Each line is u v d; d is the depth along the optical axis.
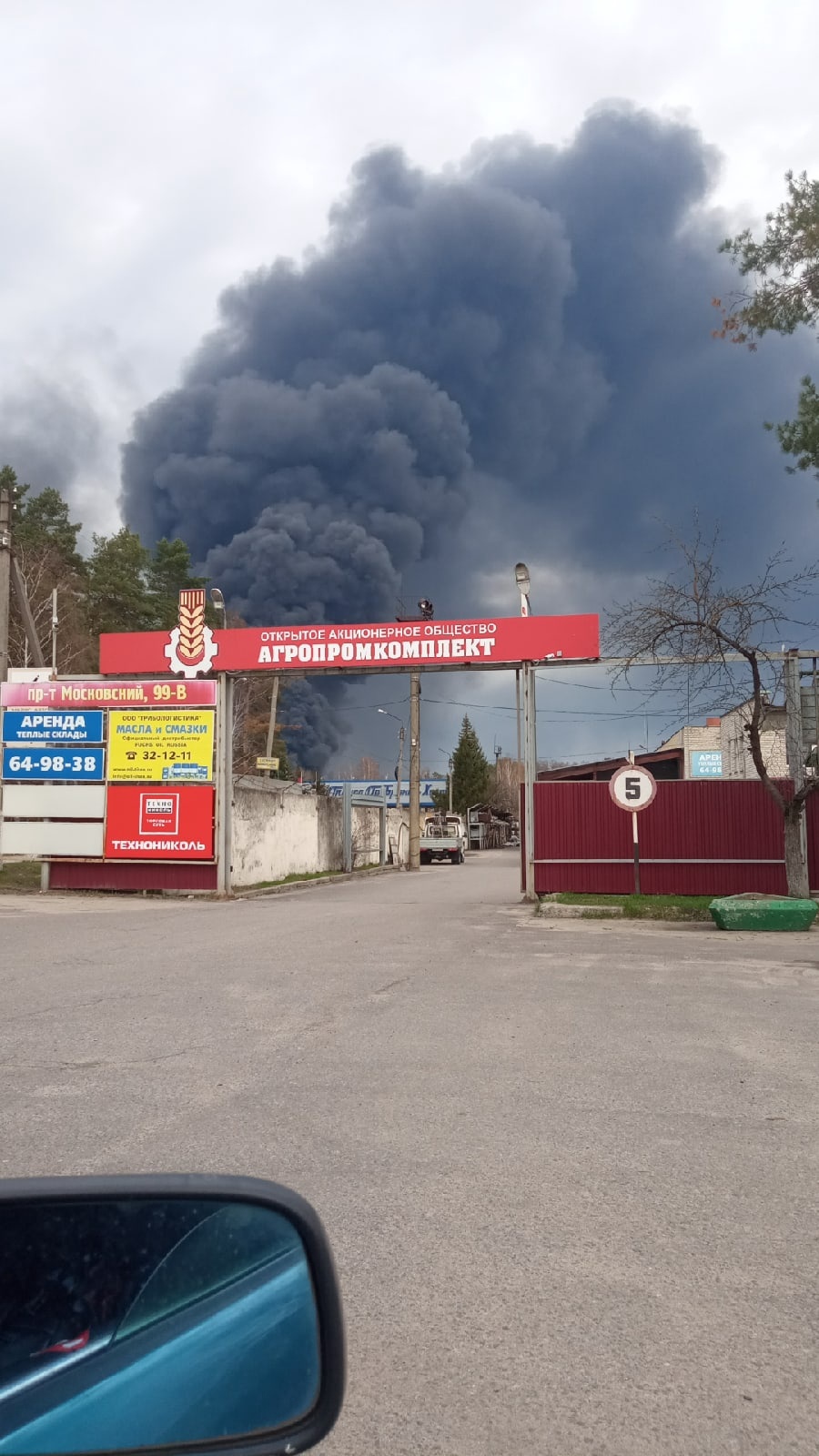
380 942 14.92
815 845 21.48
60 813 25.58
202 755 25.06
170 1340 1.51
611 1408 2.92
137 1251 1.52
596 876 22.44
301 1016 8.88
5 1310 1.45
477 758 109.31
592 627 22.69
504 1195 4.60
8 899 24.05
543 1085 6.55
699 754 48.28
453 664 23.36
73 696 25.69
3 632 26.52
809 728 21.56
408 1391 3.00
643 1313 3.49
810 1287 3.71
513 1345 3.27
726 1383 3.05
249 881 30.06
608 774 46.44
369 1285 3.69
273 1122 5.68
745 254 16.39
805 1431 2.81
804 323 16.31
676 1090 6.43
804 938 15.89
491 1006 9.46
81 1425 1.44
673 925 18.28
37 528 57.75
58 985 10.69
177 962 12.54
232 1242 1.58
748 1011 9.20
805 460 16.52
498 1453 2.70
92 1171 4.80
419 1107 6.00
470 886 32.62
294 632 24.41
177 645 25.08
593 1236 4.15
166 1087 6.45
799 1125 5.70
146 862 25.25
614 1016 8.91
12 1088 6.42
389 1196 4.57
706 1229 4.23
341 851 41.81
